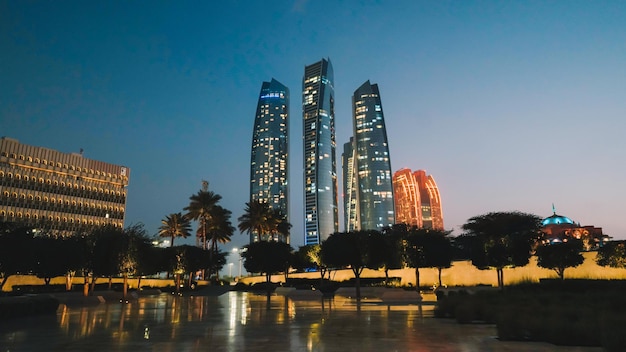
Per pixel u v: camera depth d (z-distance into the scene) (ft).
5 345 42.57
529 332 43.34
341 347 39.63
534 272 211.00
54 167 458.50
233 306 110.63
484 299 82.84
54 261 130.82
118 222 506.48
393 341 43.09
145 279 267.39
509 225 220.23
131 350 38.96
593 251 198.59
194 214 305.73
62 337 48.57
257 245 208.74
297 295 153.48
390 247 144.87
